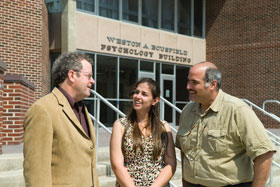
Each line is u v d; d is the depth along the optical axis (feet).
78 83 7.20
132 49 43.65
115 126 9.28
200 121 8.60
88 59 7.45
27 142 6.50
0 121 15.88
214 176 8.24
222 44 51.11
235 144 8.17
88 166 7.24
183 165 9.17
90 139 7.45
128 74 43.47
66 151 6.73
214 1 52.11
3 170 14.21
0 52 30.73
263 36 46.85
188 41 50.60
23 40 32.17
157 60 46.65
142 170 8.86
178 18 50.19
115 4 42.60
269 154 7.80
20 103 22.62
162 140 9.27
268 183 16.49
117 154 8.87
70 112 7.07
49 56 39.22
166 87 47.96
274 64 45.78
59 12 37.96
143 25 45.80
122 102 42.45
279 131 40.45
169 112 47.75
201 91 8.31
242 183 8.32
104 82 40.91
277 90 45.37
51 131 6.58
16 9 31.76
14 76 22.38
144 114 9.35
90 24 39.40
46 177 6.35
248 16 48.34
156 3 47.52
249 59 48.21
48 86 38.58
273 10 45.88
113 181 14.55
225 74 50.67
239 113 8.06
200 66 8.38
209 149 8.34
